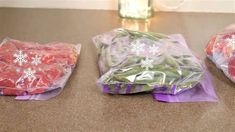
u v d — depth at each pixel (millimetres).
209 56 732
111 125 507
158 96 586
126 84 580
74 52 723
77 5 1053
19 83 586
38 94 582
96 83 617
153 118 526
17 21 950
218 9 1046
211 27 940
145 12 990
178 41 738
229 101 581
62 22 959
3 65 620
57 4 1051
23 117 522
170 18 1006
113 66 613
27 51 670
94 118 523
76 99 577
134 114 536
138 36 718
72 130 494
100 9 1057
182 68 606
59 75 618
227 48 688
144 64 605
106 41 740
